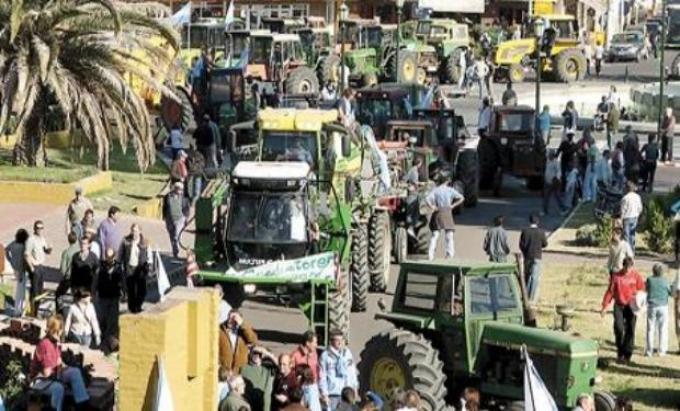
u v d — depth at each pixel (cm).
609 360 2839
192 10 8762
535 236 3344
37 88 4359
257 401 2216
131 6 4669
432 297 2353
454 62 8344
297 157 3203
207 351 1819
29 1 4397
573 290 3497
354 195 3200
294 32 7838
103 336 2673
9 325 2539
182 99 5616
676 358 2884
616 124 6103
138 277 2833
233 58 7306
